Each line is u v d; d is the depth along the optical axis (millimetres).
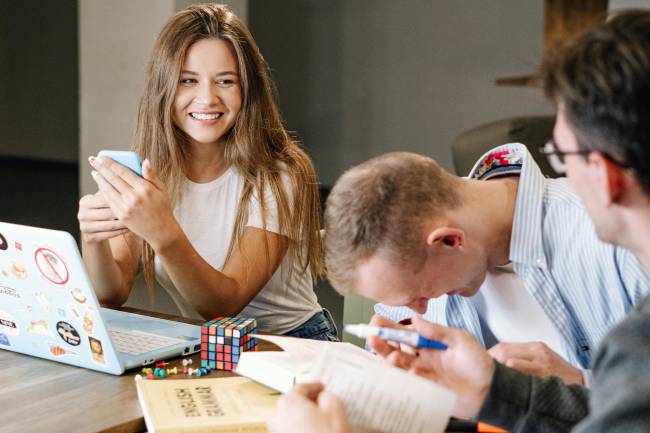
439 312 1532
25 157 10031
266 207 1868
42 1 9672
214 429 1059
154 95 1917
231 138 1934
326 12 7688
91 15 6000
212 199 1954
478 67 6852
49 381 1284
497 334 1487
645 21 802
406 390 936
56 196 7555
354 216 1140
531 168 1357
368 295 1196
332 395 901
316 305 2102
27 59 9930
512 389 1022
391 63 7379
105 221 1691
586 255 1288
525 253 1326
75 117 9664
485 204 1294
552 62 857
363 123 7637
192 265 1649
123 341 1451
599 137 806
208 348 1345
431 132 7223
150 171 1576
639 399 715
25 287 1339
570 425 1019
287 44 7988
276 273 1963
